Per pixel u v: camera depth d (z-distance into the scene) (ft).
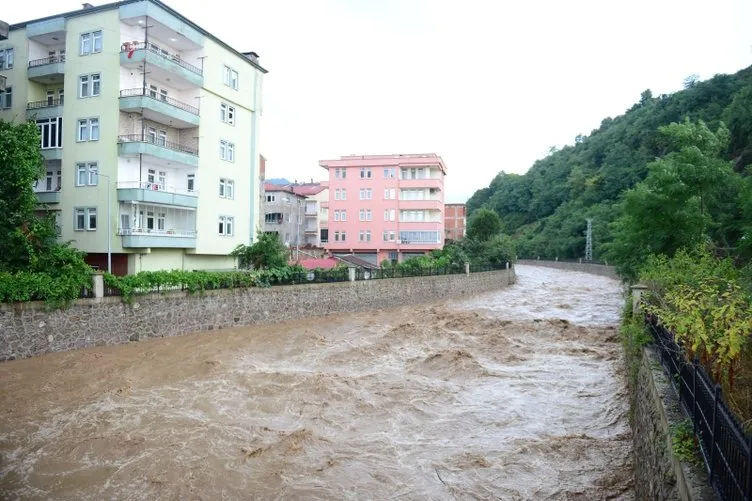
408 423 35.19
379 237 161.27
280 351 57.41
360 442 31.96
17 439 31.76
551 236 262.47
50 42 84.99
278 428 34.01
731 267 45.50
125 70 78.07
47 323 51.03
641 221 75.56
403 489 26.22
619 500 25.18
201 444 31.17
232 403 38.86
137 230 77.71
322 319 81.15
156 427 33.81
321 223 190.49
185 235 84.07
